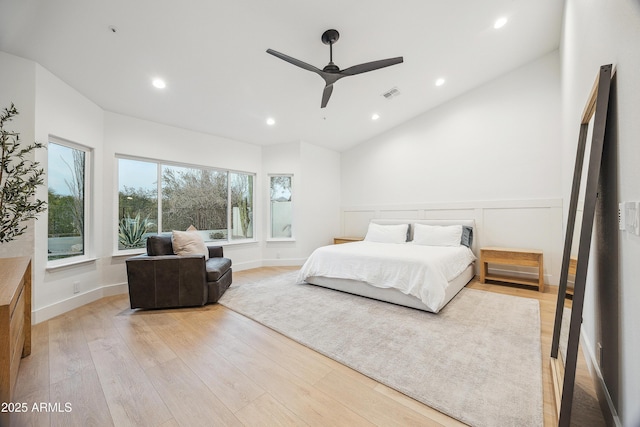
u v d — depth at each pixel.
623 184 1.07
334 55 2.96
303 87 3.53
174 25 2.32
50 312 2.62
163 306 2.83
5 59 2.35
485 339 2.09
